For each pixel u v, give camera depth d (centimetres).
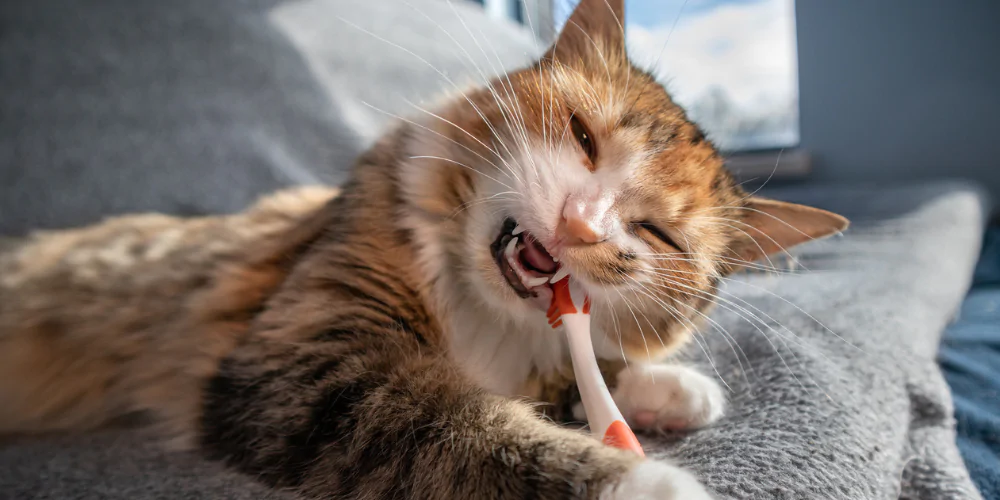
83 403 40
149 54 69
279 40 74
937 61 102
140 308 39
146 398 37
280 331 32
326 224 37
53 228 57
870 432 32
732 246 40
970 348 50
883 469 31
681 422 34
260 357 32
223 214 60
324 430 29
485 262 35
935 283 51
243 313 35
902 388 37
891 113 106
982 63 99
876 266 55
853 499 28
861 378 36
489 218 35
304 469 29
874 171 109
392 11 84
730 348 41
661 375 35
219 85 69
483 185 35
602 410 30
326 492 28
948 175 104
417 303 34
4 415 39
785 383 35
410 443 28
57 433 39
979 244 77
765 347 40
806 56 110
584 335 32
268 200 46
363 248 34
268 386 31
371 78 76
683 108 42
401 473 27
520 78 38
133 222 47
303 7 79
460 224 35
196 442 33
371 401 29
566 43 41
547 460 26
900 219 72
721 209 39
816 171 112
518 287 35
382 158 38
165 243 42
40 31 67
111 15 70
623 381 35
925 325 43
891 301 46
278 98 71
